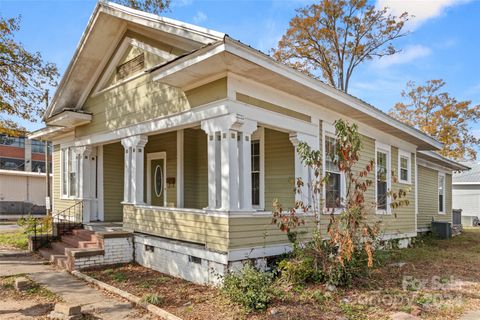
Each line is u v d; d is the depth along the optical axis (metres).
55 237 10.58
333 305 5.32
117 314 5.20
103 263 8.27
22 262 8.97
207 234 6.78
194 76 6.80
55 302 5.78
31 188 27.44
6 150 36.84
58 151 14.27
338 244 6.24
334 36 21.20
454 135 28.52
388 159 11.92
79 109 11.16
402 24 20.61
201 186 10.58
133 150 8.88
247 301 5.12
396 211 12.14
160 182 11.35
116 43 9.63
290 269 6.18
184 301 5.68
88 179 11.28
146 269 8.15
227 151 6.49
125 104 9.26
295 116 8.04
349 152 6.29
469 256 10.30
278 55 22.31
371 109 9.54
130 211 9.00
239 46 5.79
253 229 6.79
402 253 10.30
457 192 29.78
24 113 11.59
